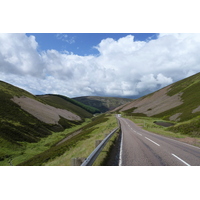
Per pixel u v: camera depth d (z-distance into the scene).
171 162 8.59
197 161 8.89
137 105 156.88
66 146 27.81
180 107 84.56
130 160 8.80
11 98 83.88
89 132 37.25
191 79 130.50
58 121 95.25
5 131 49.59
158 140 17.67
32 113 82.12
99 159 8.33
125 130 30.34
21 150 43.00
